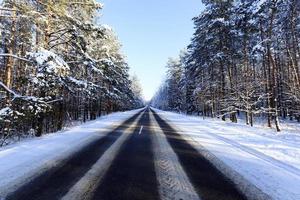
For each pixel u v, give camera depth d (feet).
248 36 94.32
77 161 26.76
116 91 155.84
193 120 94.84
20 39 56.95
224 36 100.99
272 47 104.32
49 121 62.03
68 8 56.65
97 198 16.97
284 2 71.31
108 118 100.53
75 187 18.97
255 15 72.90
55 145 35.50
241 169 24.38
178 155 30.48
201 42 120.57
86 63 66.23
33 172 22.35
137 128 62.08
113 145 37.11
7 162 25.44
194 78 160.04
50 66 43.68
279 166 25.58
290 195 17.94
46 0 48.73
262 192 18.44
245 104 83.10
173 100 266.98
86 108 115.65
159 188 18.90
